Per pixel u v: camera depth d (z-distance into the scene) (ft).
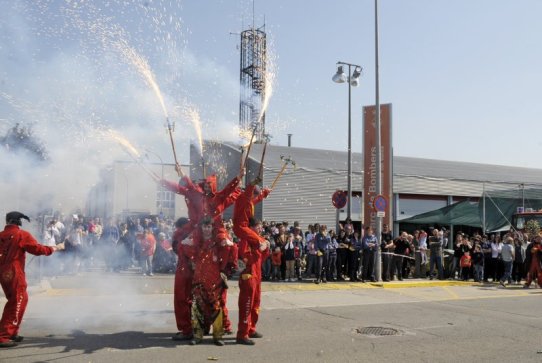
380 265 51.01
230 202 24.21
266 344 22.82
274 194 76.69
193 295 22.65
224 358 20.22
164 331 25.09
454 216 78.07
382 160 61.21
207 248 22.84
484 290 48.37
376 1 53.93
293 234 51.21
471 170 111.45
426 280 55.16
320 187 81.61
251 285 23.15
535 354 21.97
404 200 92.12
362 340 24.02
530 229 63.36
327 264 50.03
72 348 21.36
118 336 23.80
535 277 52.54
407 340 24.25
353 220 85.20
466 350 22.45
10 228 22.36
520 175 117.19
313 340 23.79
